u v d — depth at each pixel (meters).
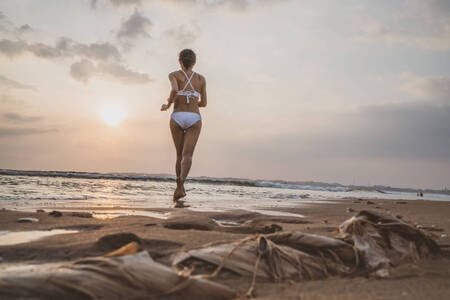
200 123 7.68
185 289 1.69
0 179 13.98
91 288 1.58
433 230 4.04
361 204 9.46
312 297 1.76
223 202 8.31
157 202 7.55
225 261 2.10
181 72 7.58
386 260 2.30
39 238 2.90
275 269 2.08
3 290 1.52
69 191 10.11
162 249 2.54
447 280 2.11
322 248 2.37
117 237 2.59
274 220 4.65
